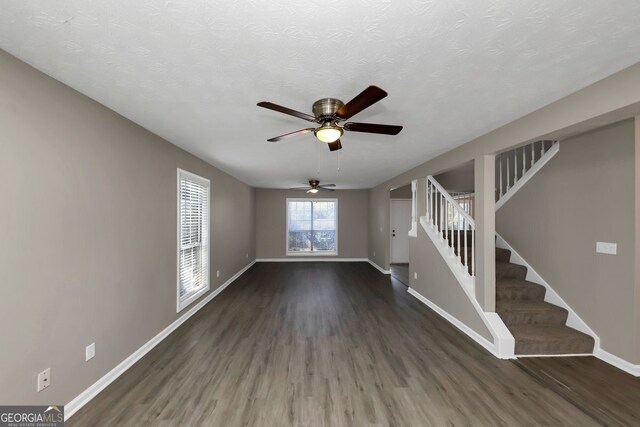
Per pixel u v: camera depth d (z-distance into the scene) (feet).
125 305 8.35
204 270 14.73
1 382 4.99
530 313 9.92
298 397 7.04
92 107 7.02
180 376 7.95
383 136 10.00
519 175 13.58
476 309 10.35
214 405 6.72
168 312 10.95
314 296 16.12
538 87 6.39
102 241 7.39
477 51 5.00
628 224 8.08
